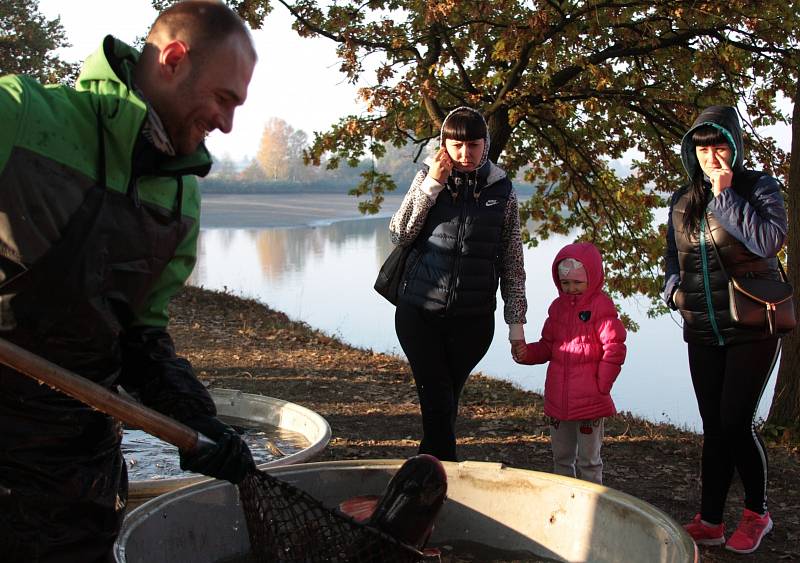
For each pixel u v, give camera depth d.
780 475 5.77
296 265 37.16
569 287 4.62
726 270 4.12
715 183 4.09
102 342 2.25
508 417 7.44
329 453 6.29
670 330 23.59
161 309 2.53
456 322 4.39
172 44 2.13
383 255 43.91
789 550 4.48
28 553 2.21
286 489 2.50
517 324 4.71
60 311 2.14
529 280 30.31
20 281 2.08
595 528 3.36
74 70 24.89
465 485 3.69
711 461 4.40
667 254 4.55
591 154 14.25
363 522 2.72
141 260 2.29
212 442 2.38
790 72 11.54
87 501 2.31
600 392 4.53
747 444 4.30
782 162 11.84
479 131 4.29
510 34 11.16
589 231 14.60
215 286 27.25
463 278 4.33
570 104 12.43
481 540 3.65
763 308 4.02
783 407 6.86
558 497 3.50
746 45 11.66
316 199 126.69
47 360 2.12
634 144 13.91
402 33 12.32
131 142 2.14
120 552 2.79
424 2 11.45
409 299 4.41
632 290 13.99
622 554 3.24
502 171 4.49
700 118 4.13
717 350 4.26
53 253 2.09
